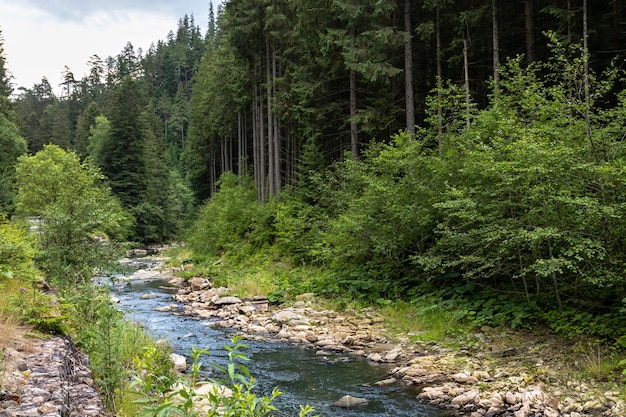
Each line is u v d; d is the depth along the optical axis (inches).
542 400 271.9
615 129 321.1
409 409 281.9
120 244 590.2
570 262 308.3
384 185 507.5
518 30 691.4
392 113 719.1
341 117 844.0
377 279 568.7
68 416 154.3
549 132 341.4
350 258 620.7
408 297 515.8
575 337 337.1
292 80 952.3
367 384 329.1
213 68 1731.1
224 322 536.1
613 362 292.2
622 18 604.4
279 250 844.0
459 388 303.1
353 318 495.5
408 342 411.5
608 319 332.2
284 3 1010.7
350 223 519.2
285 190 1007.6
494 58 594.2
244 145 1507.1
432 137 520.1
